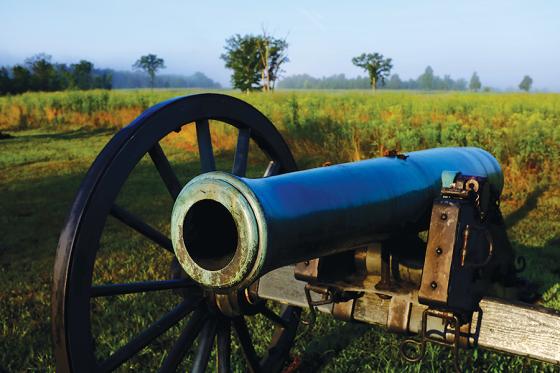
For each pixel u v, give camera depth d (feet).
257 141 9.59
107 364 6.76
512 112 48.93
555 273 15.62
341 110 51.55
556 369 10.07
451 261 6.67
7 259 18.21
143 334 7.29
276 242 5.11
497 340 7.23
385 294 7.79
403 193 7.45
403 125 36.73
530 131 30.63
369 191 6.81
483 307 7.33
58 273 6.35
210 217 5.56
